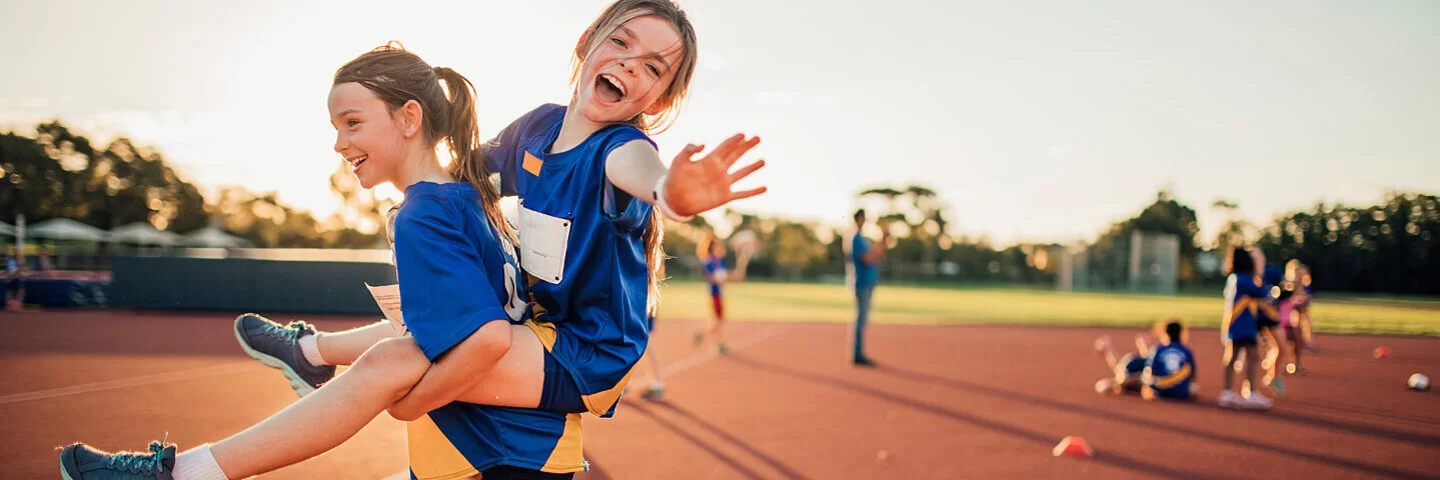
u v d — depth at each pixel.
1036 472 4.40
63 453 1.59
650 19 1.80
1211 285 47.31
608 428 5.43
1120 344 12.88
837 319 18.34
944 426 5.66
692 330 14.62
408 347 1.64
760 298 29.59
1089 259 47.09
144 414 5.24
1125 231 54.22
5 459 3.97
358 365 1.62
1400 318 19.27
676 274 58.22
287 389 6.34
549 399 1.78
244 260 14.04
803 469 4.38
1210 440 5.35
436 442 1.83
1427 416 6.41
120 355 8.48
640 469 4.33
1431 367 10.06
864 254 9.40
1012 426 5.71
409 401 1.65
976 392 7.34
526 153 1.93
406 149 1.86
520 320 1.86
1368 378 8.96
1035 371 9.02
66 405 5.51
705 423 5.64
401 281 1.68
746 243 12.43
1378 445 5.28
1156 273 43.78
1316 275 30.19
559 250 1.80
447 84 1.96
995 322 17.73
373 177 1.87
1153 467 4.57
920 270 61.50
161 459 1.58
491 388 1.73
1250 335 6.73
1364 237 29.34
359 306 4.18
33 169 37.81
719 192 1.47
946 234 68.38
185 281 14.55
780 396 6.92
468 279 1.65
